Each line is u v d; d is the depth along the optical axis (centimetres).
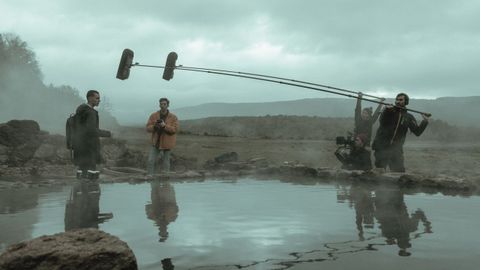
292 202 531
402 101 826
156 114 972
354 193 615
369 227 381
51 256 252
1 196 595
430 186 680
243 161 1238
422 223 397
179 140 2238
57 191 654
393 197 571
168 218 427
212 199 562
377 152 849
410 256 290
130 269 262
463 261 279
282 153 1599
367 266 270
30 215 448
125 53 972
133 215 445
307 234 355
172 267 270
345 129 2852
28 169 1020
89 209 483
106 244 268
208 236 350
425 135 2617
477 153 1530
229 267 269
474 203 513
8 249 264
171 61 974
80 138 824
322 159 1400
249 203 521
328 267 268
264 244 323
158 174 901
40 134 1216
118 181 812
